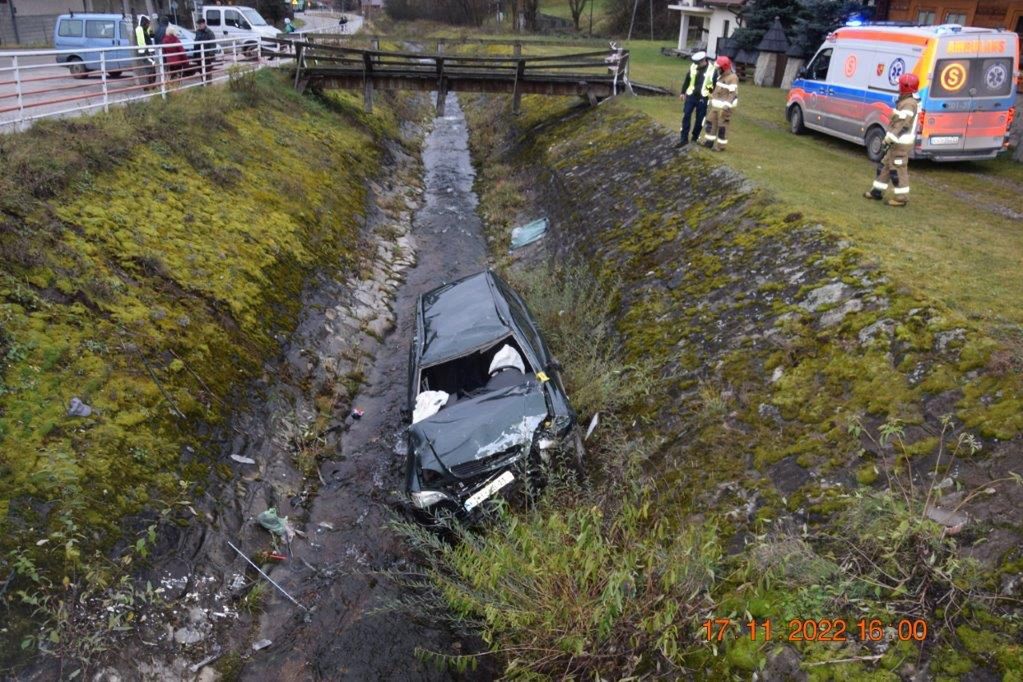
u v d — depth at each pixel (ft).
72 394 22.53
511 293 32.22
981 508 15.80
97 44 71.15
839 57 49.19
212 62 66.08
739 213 33.86
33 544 18.22
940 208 33.65
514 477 22.30
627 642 16.26
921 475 17.25
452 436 23.59
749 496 19.63
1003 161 46.29
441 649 20.03
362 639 20.44
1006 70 41.22
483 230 55.16
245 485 24.73
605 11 194.29
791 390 22.06
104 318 26.04
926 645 14.11
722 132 43.83
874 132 44.88
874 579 15.44
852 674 14.19
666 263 34.60
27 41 113.70
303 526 24.80
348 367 34.65
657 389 26.40
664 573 16.10
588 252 41.42
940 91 41.06
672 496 21.30
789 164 41.70
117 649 17.74
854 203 33.30
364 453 29.17
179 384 25.81
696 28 134.82
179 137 42.32
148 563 19.97
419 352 27.55
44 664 16.65
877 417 19.29
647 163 47.19
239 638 20.01
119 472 21.47
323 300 38.22
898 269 24.49
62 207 29.84
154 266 30.04
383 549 23.99
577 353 31.42
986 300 22.12
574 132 63.87
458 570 19.88
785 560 15.80
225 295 31.83
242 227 37.70
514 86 68.95
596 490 22.62
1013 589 14.20
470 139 86.43
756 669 15.06
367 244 48.08
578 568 17.11
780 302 26.18
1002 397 17.72
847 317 23.25
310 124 61.16
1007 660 13.23
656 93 69.56
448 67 70.23
